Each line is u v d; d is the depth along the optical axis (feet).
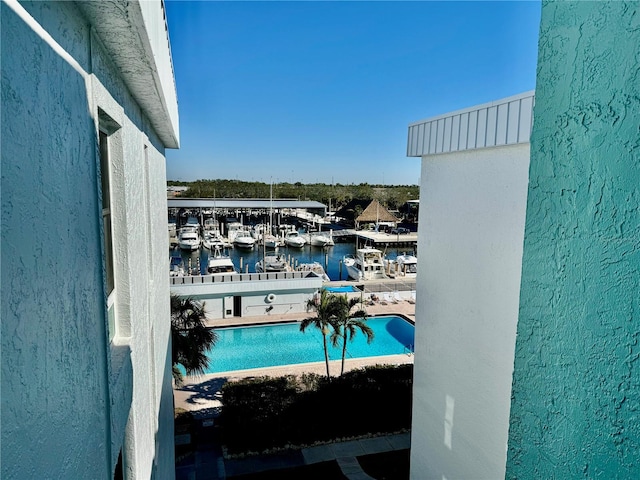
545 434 7.87
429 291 23.76
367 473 36.83
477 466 20.03
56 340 4.99
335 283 111.45
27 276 4.21
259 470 36.96
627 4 6.26
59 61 5.31
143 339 13.05
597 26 6.77
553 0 7.68
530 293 8.26
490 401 19.13
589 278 6.91
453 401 21.72
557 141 7.61
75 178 5.92
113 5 6.13
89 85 6.79
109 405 7.59
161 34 11.29
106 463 7.45
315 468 37.47
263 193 359.25
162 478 19.01
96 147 7.16
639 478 6.04
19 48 4.13
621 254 6.32
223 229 221.25
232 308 82.84
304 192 362.94
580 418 7.07
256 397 42.04
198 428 43.91
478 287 19.79
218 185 364.17
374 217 240.12
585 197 6.99
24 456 4.03
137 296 11.78
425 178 23.98
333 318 53.98
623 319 6.28
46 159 4.80
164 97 12.01
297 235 199.21
